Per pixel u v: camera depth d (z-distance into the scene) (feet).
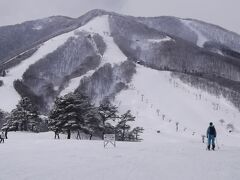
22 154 62.80
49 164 49.75
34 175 40.73
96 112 256.32
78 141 112.68
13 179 38.24
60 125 230.27
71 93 244.63
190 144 100.12
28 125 319.27
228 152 72.49
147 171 44.83
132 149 75.31
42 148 77.51
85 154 63.26
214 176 41.86
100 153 65.31
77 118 235.81
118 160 55.06
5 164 49.29
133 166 48.88
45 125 335.06
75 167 47.06
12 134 234.38
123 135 276.82
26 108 319.06
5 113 439.22
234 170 46.78
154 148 78.43
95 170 44.78
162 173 43.55
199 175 42.42
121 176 40.91
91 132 244.83
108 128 268.62
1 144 95.96
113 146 85.56
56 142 105.40
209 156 63.46
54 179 38.50
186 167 48.93
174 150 74.38
